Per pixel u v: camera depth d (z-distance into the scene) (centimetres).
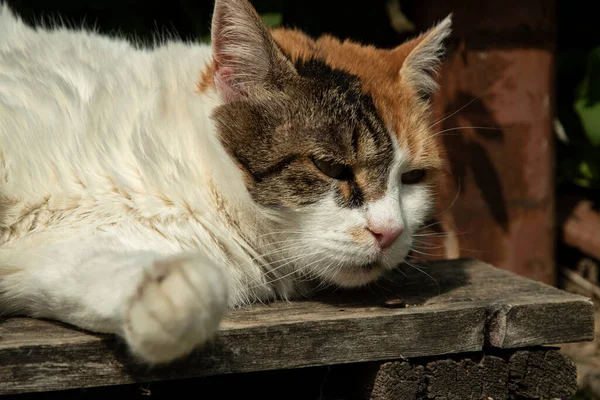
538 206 526
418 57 378
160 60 371
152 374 270
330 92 329
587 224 586
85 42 391
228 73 338
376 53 383
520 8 504
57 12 563
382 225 319
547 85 518
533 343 319
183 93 347
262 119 326
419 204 361
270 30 378
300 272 346
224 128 329
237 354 281
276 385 333
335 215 322
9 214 309
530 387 325
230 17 331
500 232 524
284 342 288
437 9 517
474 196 519
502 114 513
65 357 260
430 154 362
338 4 606
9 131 319
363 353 300
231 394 331
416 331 306
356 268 330
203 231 323
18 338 266
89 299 260
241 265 333
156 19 585
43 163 313
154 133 327
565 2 668
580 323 323
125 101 338
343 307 321
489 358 318
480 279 372
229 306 317
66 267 279
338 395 329
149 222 314
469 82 510
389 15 600
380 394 307
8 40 381
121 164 318
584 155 620
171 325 231
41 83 340
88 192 311
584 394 490
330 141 319
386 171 331
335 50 370
